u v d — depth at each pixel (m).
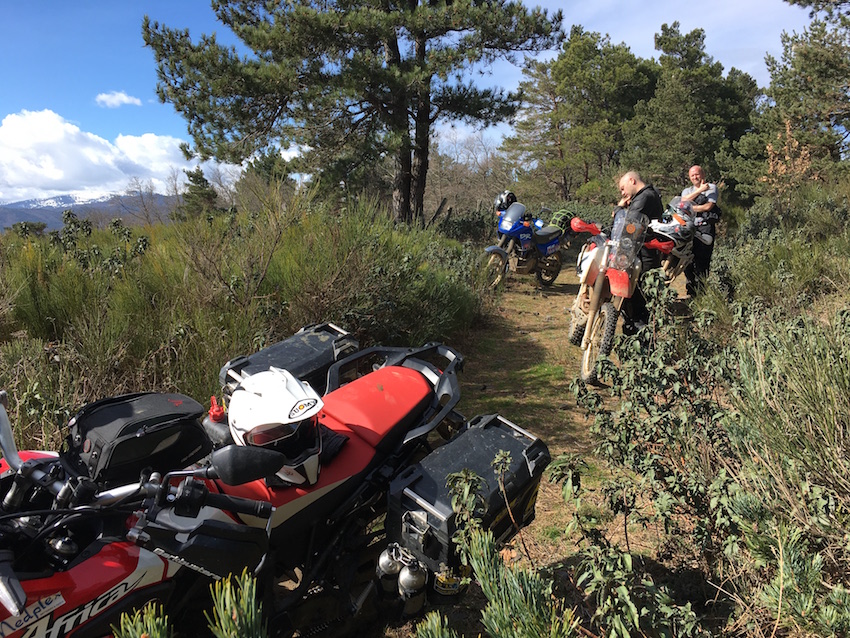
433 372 3.80
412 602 2.58
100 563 2.10
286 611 2.69
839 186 15.15
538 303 10.12
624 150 41.25
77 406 3.83
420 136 16.23
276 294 5.68
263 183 7.17
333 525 2.93
